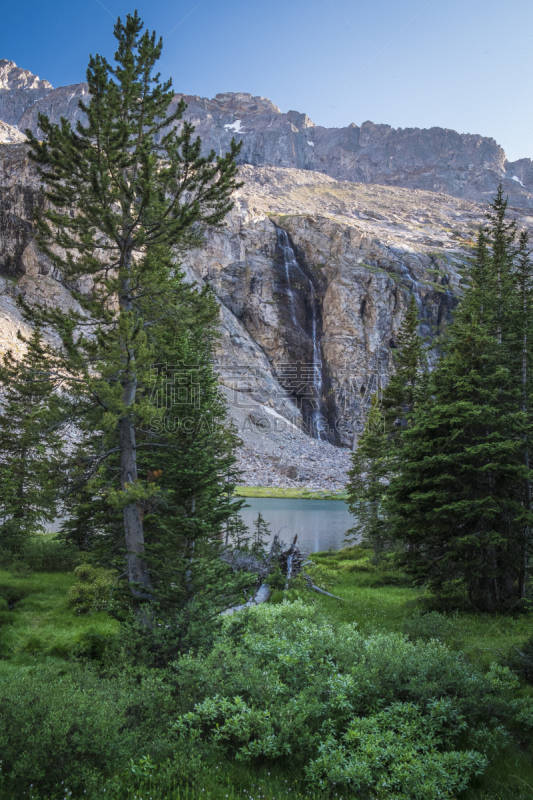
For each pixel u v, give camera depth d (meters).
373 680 8.38
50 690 6.66
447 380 16.59
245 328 136.00
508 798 6.27
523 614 14.59
